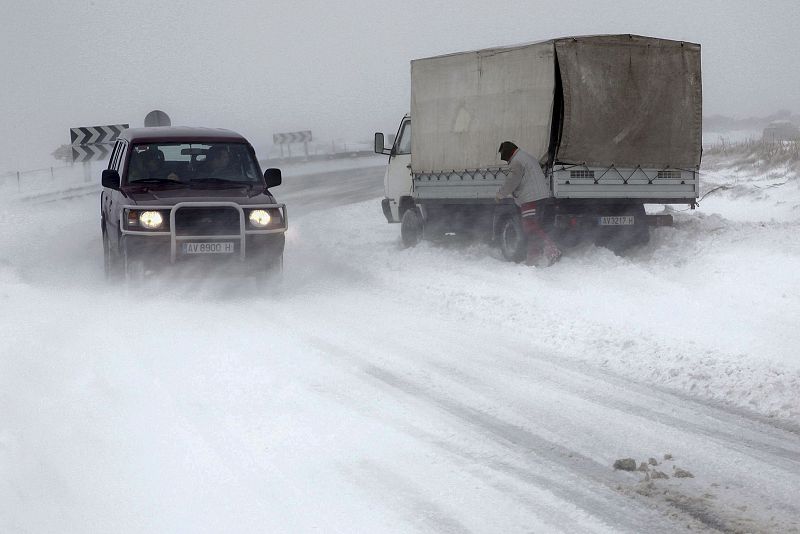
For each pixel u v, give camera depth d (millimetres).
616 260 24125
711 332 15680
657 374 13219
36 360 13742
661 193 25781
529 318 17359
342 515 8070
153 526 7840
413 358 14461
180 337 15969
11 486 8703
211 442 10094
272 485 8805
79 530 7750
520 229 24953
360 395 12156
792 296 18453
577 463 9492
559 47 24391
